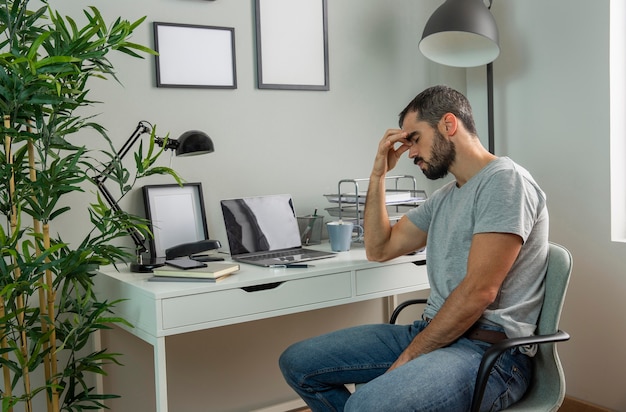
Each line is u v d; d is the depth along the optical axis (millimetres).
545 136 2805
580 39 2637
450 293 1869
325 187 2805
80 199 2299
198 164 2498
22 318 1910
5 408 1847
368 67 2891
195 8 2473
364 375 1934
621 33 2557
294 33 2684
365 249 2285
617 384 2590
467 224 1836
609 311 2602
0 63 1630
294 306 2076
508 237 1712
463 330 1738
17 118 1740
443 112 1894
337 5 2801
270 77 2635
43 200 1839
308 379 1926
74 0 2250
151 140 1985
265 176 2648
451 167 1910
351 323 2926
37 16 1798
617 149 2572
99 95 2307
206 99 2506
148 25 2385
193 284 1930
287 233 2543
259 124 2627
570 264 1751
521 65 2881
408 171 3033
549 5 2746
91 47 1765
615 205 2580
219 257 2326
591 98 2613
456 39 2693
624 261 2537
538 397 1770
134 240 2172
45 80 1702
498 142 3016
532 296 1766
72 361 2189
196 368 2543
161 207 2389
